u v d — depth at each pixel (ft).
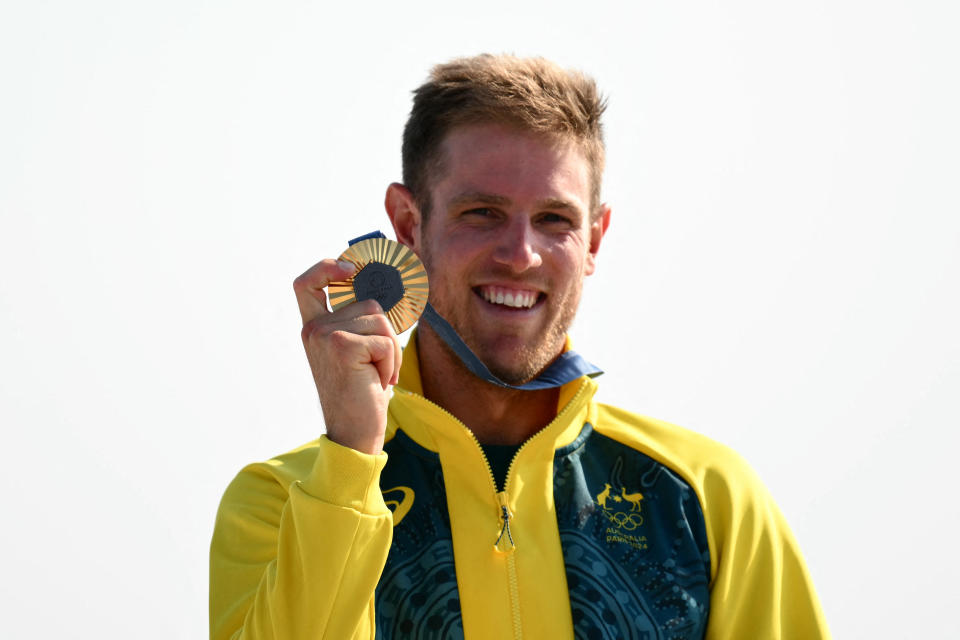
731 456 19.11
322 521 14.40
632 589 17.22
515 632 16.72
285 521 14.84
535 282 17.80
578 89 18.42
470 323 17.97
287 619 14.57
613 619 16.93
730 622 17.56
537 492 17.88
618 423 19.51
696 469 18.57
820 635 18.16
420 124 18.75
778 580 18.12
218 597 17.37
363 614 14.75
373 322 15.08
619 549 17.58
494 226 17.78
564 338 18.60
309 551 14.43
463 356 17.95
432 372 18.86
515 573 17.13
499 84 17.97
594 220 19.44
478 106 17.87
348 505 14.52
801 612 18.29
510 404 18.76
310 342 15.15
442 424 17.89
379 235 16.61
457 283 17.89
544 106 17.76
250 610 15.31
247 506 17.93
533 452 18.02
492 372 18.04
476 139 17.88
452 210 17.93
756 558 18.15
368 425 14.78
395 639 16.39
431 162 18.44
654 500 18.11
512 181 17.65
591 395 18.69
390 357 15.05
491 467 18.42
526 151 17.76
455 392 18.70
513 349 17.93
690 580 17.42
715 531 18.01
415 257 16.14
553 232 18.03
